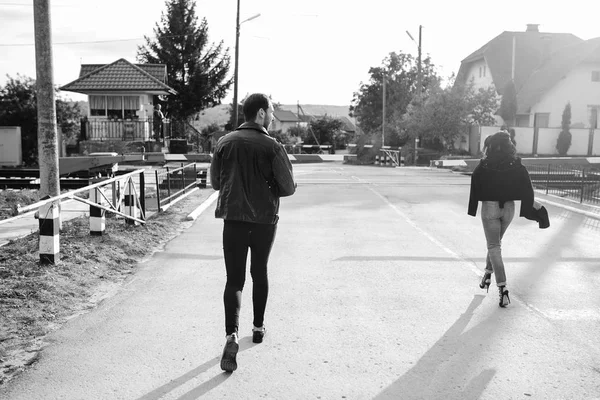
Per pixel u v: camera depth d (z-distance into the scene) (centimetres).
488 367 452
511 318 573
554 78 4097
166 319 566
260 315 494
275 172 466
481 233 1052
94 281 689
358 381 427
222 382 424
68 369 445
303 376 436
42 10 866
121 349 486
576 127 3981
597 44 4125
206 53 4847
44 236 701
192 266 789
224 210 463
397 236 1020
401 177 2231
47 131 888
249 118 483
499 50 4794
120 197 954
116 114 3412
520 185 618
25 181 1709
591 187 1555
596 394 406
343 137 6025
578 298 645
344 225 1131
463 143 4003
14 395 401
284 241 972
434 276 742
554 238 1012
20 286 616
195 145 4091
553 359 468
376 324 554
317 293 660
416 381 427
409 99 5341
